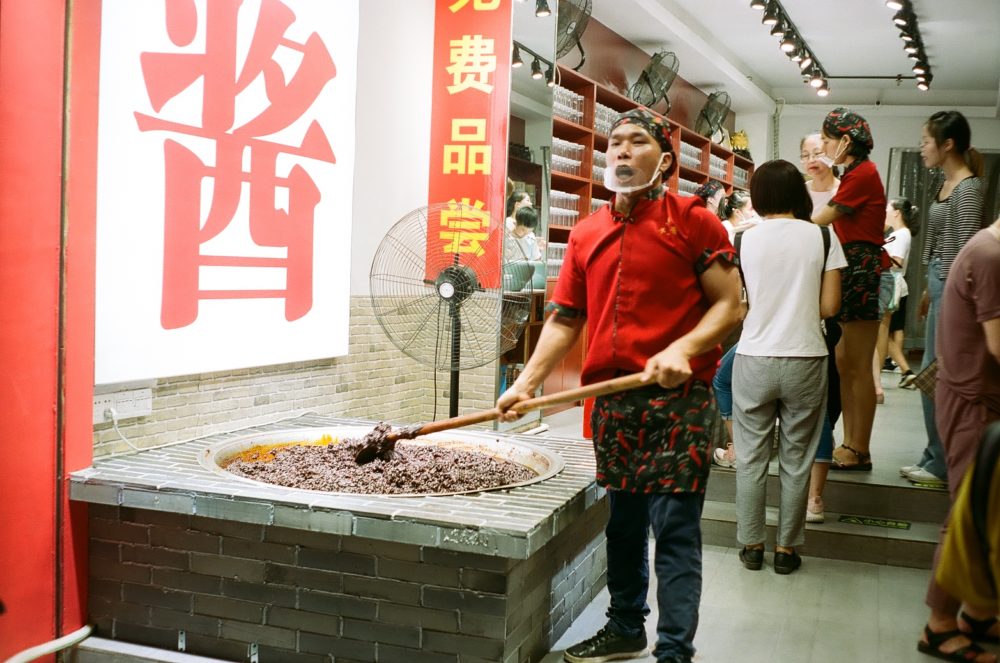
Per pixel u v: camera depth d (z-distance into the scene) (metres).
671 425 2.39
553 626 2.86
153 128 3.01
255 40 3.42
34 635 2.65
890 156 12.09
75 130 2.70
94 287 2.80
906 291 7.79
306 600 2.56
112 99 2.86
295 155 3.67
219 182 3.29
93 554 2.79
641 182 2.37
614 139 2.39
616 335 2.44
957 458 2.73
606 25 7.87
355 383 4.32
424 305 3.76
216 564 2.64
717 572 3.67
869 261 4.09
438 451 3.36
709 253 2.37
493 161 4.68
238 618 2.63
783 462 3.63
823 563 3.81
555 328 2.65
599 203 6.98
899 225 7.58
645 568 2.76
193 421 3.34
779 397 3.53
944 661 2.85
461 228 4.66
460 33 4.72
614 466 2.47
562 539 2.91
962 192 3.90
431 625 2.45
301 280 3.75
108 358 2.90
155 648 2.72
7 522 2.55
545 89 5.02
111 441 3.01
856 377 4.25
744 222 4.73
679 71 9.60
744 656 2.86
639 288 2.41
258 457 3.31
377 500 2.54
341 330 4.03
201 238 3.23
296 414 3.91
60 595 2.71
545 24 4.94
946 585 1.34
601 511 3.37
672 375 2.23
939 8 7.96
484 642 2.40
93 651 2.72
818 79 10.35
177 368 3.16
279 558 2.58
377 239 4.45
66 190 2.67
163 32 3.03
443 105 4.77
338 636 2.54
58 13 2.62
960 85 11.17
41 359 2.63
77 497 2.71
